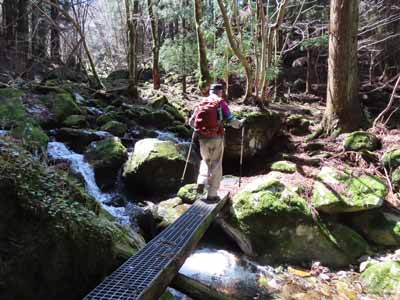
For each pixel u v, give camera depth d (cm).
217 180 543
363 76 1470
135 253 337
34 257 248
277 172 690
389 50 1353
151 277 288
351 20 793
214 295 327
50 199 275
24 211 253
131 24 1157
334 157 717
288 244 561
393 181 654
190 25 1403
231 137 736
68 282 268
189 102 1126
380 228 579
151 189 699
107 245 293
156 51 1336
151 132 873
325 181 623
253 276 519
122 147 735
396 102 1156
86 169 671
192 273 516
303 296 471
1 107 717
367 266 525
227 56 1074
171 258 328
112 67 2406
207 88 885
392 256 544
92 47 2659
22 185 261
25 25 1375
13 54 1288
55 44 1546
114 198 672
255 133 756
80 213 290
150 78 1773
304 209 570
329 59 826
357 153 707
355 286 498
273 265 551
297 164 717
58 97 870
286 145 804
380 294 479
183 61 1299
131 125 901
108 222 393
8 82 1040
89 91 1155
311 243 559
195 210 493
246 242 568
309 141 801
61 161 649
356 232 582
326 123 823
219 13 1089
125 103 1059
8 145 311
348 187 604
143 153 689
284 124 866
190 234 396
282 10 851
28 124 677
